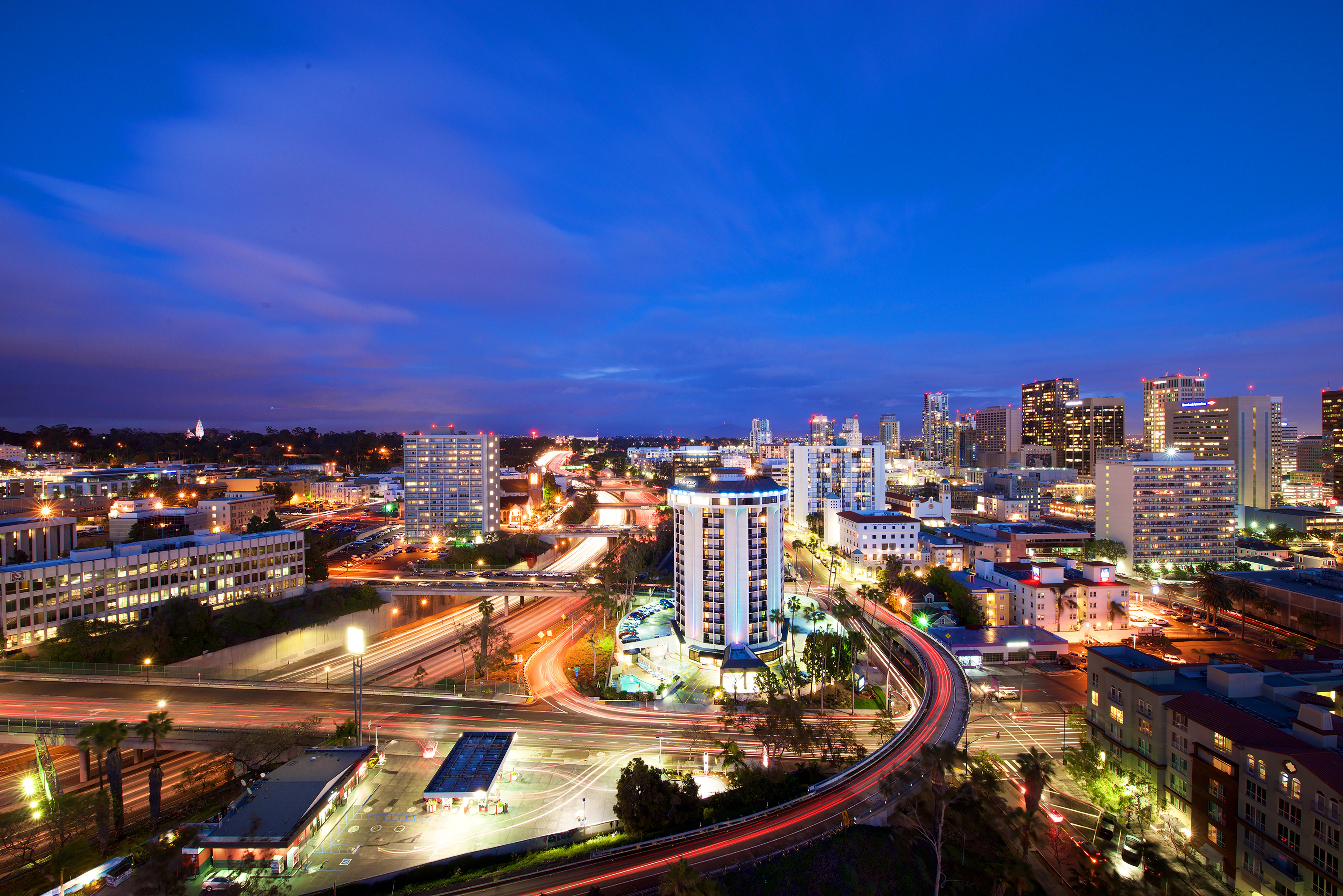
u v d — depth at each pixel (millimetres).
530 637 182875
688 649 152625
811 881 74562
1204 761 80562
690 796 86625
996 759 99750
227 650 154125
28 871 82562
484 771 99062
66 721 115188
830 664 136125
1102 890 74250
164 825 92812
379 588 196750
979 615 174375
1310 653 149500
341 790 95062
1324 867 64688
